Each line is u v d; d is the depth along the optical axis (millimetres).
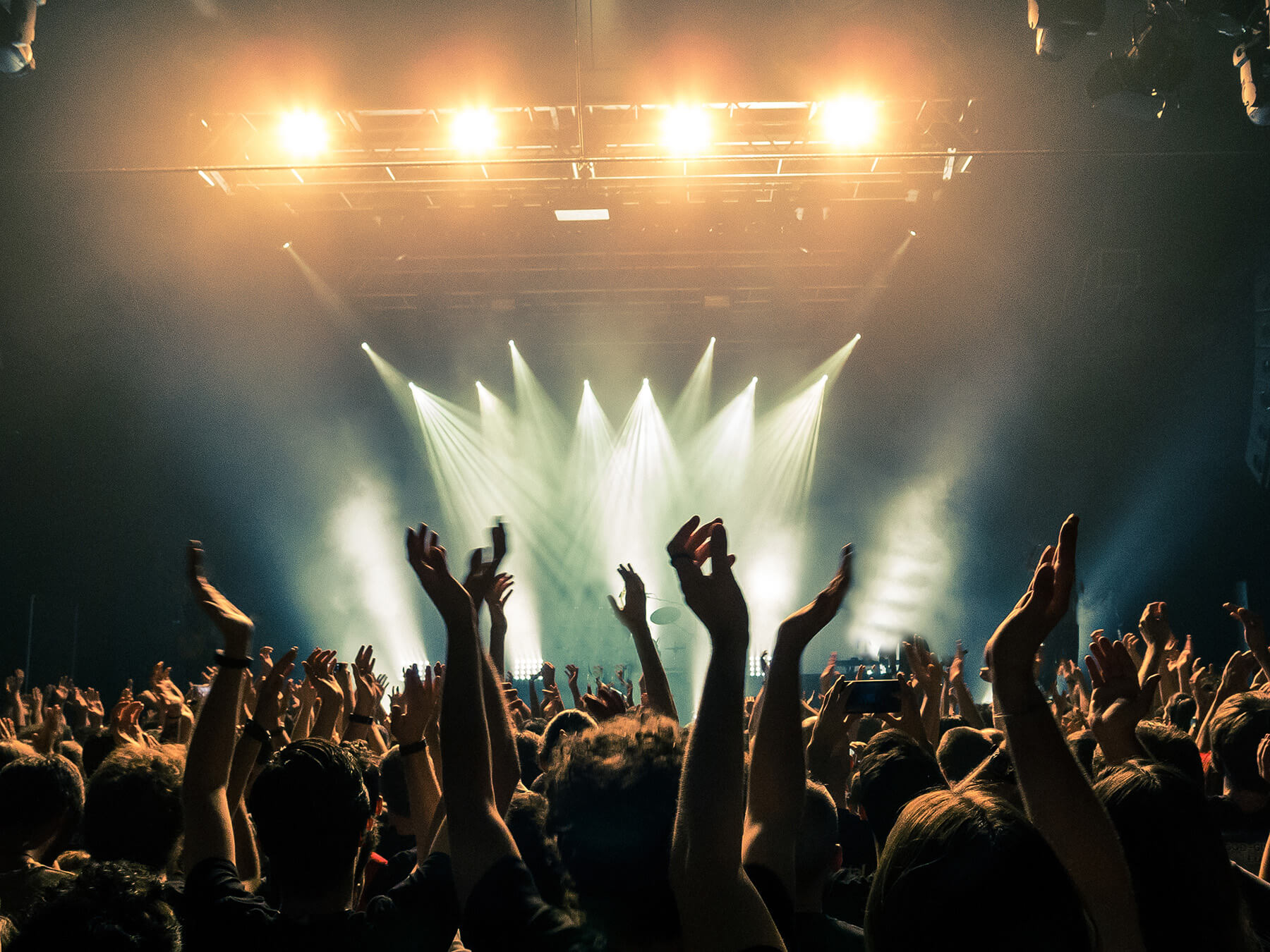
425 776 2680
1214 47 11547
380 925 2002
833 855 2350
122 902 1779
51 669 16781
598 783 1558
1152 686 2045
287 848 2049
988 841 1246
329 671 3436
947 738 3340
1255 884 2199
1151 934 1688
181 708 4535
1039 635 1563
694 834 1372
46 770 2678
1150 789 1751
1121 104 9773
